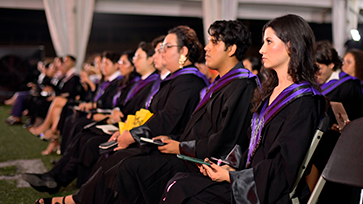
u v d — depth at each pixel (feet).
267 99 5.13
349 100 8.55
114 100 12.29
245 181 4.65
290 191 4.61
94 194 6.88
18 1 25.00
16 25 43.93
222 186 5.05
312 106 4.58
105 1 25.70
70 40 25.50
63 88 16.40
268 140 4.84
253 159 5.04
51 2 24.97
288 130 4.52
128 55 11.70
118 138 7.23
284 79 4.91
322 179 4.47
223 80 6.08
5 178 11.19
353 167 4.25
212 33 6.19
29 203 9.04
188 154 6.06
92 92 17.01
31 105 21.84
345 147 4.35
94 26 44.96
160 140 6.35
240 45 6.17
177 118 7.12
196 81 7.47
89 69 17.25
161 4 26.20
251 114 5.78
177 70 7.66
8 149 15.31
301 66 4.70
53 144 14.82
